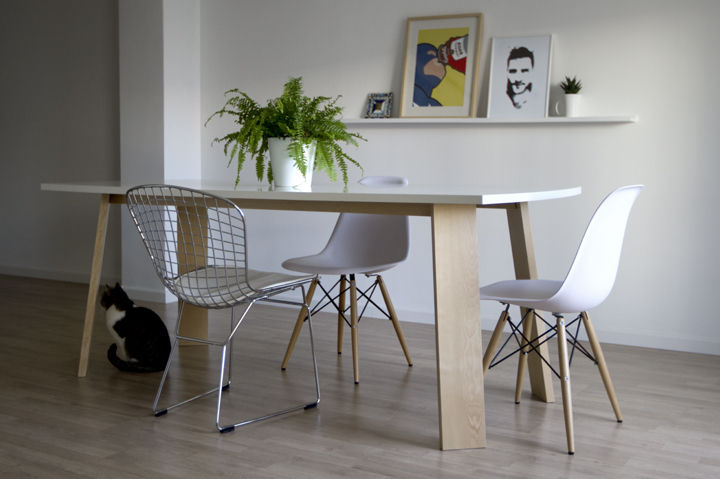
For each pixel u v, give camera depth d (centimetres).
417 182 406
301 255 445
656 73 347
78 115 511
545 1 369
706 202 340
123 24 454
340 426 242
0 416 248
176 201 245
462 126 391
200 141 471
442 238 221
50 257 539
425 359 328
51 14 514
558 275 376
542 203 376
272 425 242
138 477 201
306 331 380
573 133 365
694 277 345
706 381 298
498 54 380
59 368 305
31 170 538
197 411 255
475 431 224
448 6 393
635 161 354
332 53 426
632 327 361
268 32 444
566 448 224
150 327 295
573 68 366
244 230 229
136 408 258
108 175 504
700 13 336
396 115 409
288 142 281
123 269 475
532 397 273
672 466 211
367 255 322
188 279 242
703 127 338
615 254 223
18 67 534
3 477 200
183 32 455
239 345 349
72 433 233
